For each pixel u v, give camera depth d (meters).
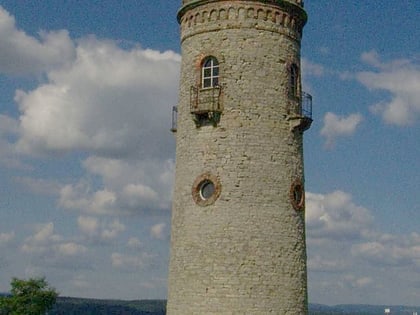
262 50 34.59
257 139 33.53
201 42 35.19
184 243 33.44
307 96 36.34
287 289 32.50
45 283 59.69
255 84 34.06
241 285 31.69
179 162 35.22
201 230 32.91
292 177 34.19
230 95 33.88
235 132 33.44
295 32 36.25
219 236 32.41
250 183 32.94
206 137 33.94
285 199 33.56
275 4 35.22
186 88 35.59
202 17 35.41
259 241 32.38
